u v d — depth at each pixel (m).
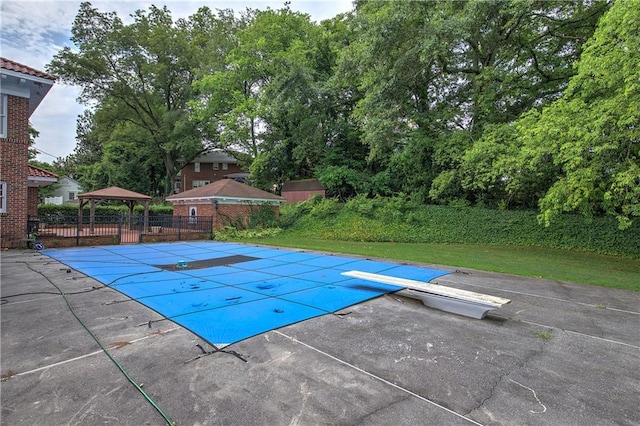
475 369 3.41
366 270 9.00
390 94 17.41
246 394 2.82
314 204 22.09
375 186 22.38
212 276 7.91
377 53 16.16
